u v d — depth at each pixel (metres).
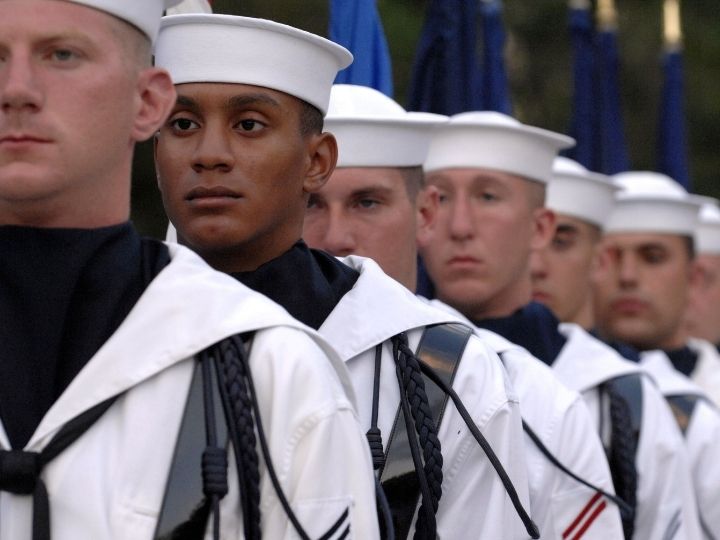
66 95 7.36
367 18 12.53
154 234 28.14
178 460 7.31
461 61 15.44
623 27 39.34
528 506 9.84
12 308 7.46
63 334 7.47
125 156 7.66
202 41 9.57
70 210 7.49
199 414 7.39
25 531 7.21
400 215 11.45
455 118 14.20
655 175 19.64
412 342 9.74
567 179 16.31
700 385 19.41
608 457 13.86
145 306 7.52
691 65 40.38
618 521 11.84
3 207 7.49
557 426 11.75
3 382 7.38
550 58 37.06
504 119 14.30
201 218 9.50
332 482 7.48
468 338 9.85
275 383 7.49
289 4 26.89
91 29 7.45
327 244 11.29
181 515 7.25
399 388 9.52
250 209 9.49
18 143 7.30
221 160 9.48
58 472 7.24
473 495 9.54
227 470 7.36
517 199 13.95
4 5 7.37
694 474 15.95
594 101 19.69
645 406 14.09
